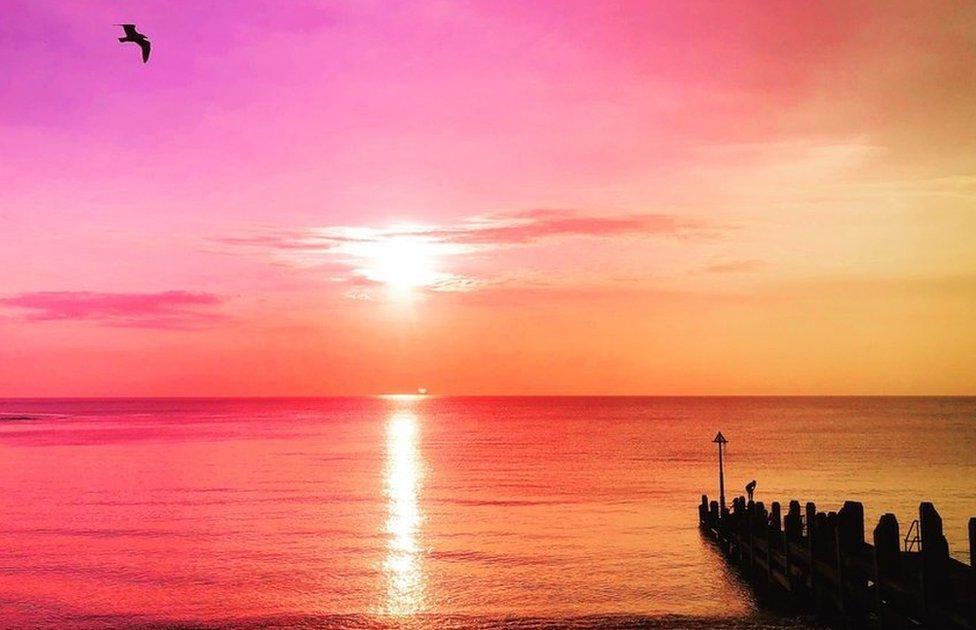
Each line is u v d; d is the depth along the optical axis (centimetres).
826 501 6100
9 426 18062
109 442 12900
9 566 4038
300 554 4312
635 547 4406
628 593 3466
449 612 3234
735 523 4094
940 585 1888
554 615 3170
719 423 19162
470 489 7025
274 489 7081
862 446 11506
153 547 4503
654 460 9681
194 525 5216
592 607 3266
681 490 6838
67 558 4231
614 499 6312
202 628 3056
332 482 7606
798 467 8606
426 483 7494
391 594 3506
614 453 10819
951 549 4156
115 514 5684
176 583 3703
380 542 4619
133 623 3127
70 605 3362
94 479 7850
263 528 5106
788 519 2969
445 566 4009
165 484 7450
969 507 5728
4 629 3058
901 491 6619
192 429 17050
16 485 7369
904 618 2062
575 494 6625
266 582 3725
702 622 3028
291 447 12062
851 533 2397
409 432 16312
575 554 4247
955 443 12012
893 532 2127
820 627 2697
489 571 3897
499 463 9512
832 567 2502
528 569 3928
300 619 3173
